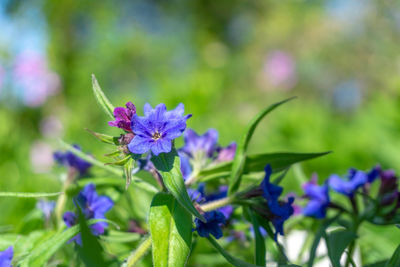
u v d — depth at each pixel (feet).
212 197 0.71
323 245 0.88
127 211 0.76
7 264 0.58
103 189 0.74
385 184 0.72
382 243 0.81
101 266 0.54
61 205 0.72
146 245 0.61
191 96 2.32
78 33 3.71
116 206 0.76
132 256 0.61
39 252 0.57
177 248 0.57
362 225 0.82
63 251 0.68
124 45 3.81
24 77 2.66
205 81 2.58
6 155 2.18
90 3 3.71
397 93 1.68
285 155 0.65
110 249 0.67
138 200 0.75
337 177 0.74
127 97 2.78
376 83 3.95
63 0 3.43
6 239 0.65
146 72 3.88
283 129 2.00
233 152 0.70
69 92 3.10
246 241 0.75
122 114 0.59
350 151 1.65
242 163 0.64
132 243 0.72
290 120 2.02
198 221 0.60
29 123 2.78
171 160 0.59
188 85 2.48
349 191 0.73
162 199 0.59
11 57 2.71
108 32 3.76
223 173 0.68
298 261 0.78
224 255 0.59
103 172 0.76
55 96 2.85
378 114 1.59
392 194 0.71
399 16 3.89
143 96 3.13
